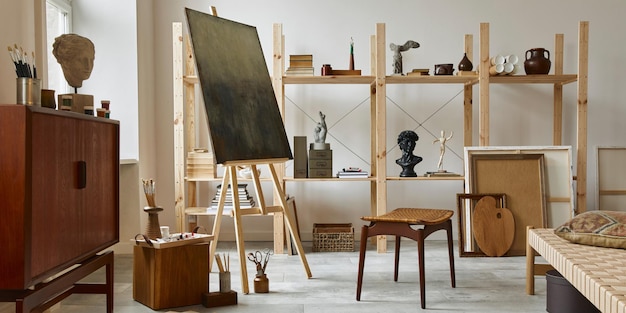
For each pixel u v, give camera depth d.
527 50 4.86
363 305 3.06
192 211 4.59
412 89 5.12
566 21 5.09
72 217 2.40
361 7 5.12
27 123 1.99
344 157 5.14
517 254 4.37
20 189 1.98
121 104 4.62
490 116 5.14
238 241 3.35
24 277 1.98
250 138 3.36
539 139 5.14
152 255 2.98
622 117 5.12
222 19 3.49
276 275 3.78
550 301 2.85
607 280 2.00
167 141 5.09
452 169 5.14
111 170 2.88
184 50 4.98
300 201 5.14
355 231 5.16
